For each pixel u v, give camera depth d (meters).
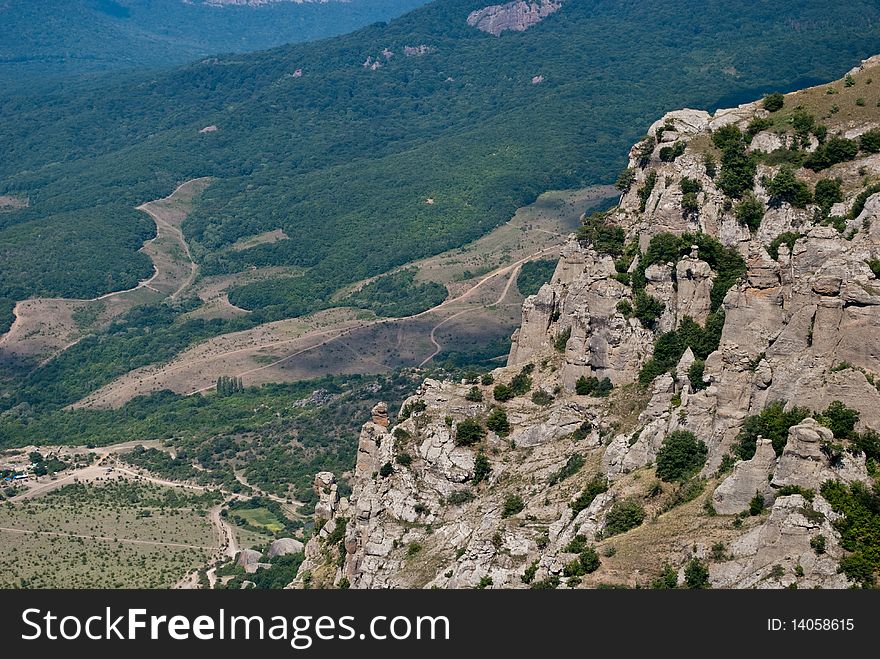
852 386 171.62
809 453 163.00
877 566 153.12
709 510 175.00
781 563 157.12
